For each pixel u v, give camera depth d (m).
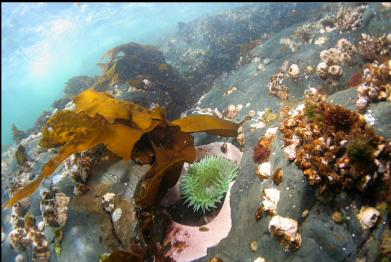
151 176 0.50
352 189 0.38
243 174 0.54
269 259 0.43
